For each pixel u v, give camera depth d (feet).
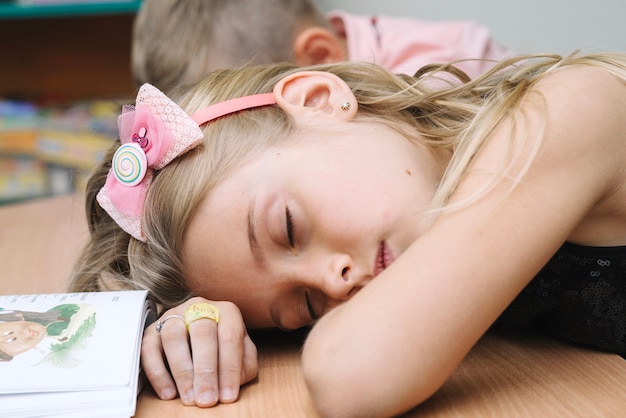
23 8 8.22
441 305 2.25
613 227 2.80
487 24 7.32
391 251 2.73
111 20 9.65
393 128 3.08
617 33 6.63
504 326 3.22
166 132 3.02
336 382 2.27
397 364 2.23
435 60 5.92
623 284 2.87
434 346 2.24
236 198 2.86
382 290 2.34
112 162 3.18
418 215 2.76
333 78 3.25
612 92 2.65
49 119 8.82
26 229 6.05
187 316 2.74
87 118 8.89
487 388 2.53
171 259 3.03
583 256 2.87
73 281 3.52
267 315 3.02
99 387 2.38
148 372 2.67
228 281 2.93
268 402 2.58
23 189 8.87
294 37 5.93
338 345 2.31
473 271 2.27
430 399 2.46
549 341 3.05
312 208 2.76
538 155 2.43
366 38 6.23
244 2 5.87
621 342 2.93
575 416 2.28
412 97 3.25
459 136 3.01
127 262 3.33
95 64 9.72
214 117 3.11
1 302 2.85
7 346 2.54
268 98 3.20
